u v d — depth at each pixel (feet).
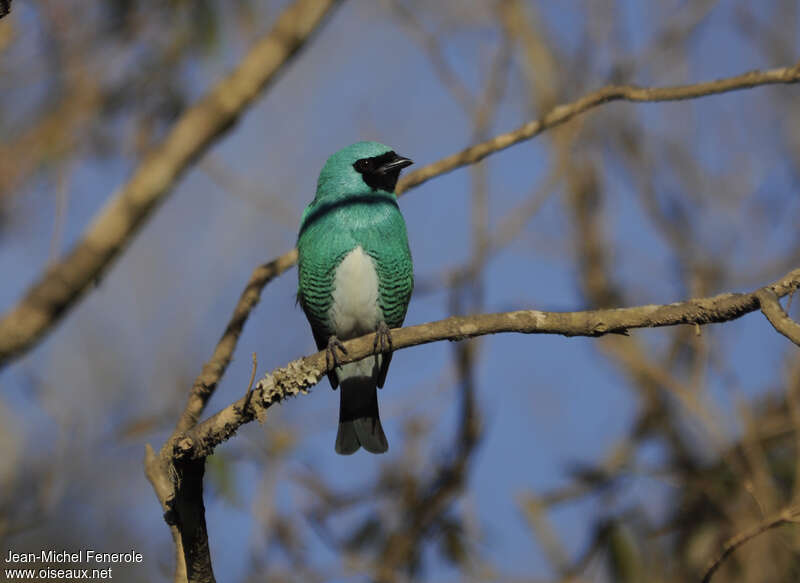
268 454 36.17
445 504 37.27
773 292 19.19
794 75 26.55
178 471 21.07
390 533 37.14
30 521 35.96
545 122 31.22
